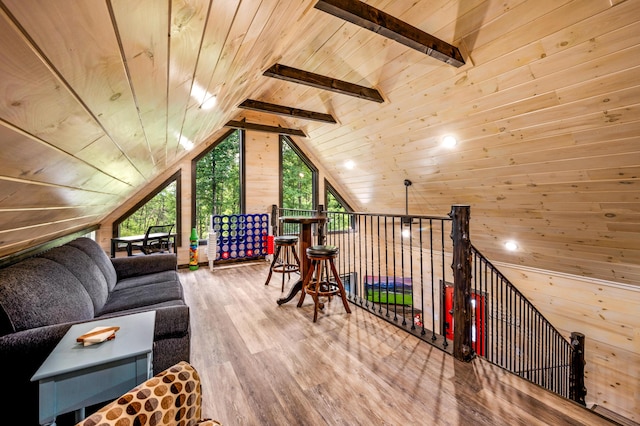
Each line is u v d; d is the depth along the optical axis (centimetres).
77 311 176
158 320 155
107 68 50
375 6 244
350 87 313
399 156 417
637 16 173
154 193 461
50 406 103
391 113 358
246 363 209
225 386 184
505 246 430
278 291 371
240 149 531
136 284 281
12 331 132
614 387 363
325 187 602
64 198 115
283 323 275
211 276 441
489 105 274
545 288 420
